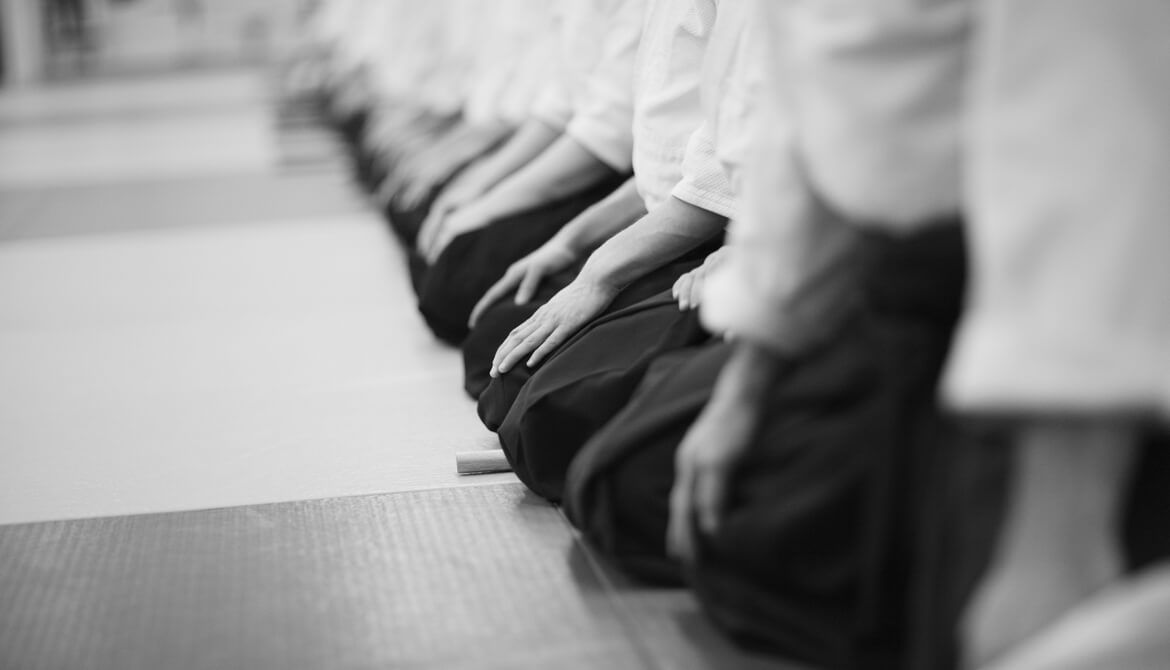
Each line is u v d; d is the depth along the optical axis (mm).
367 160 8234
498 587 2301
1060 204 1490
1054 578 1532
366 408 3607
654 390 2211
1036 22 1519
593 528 2270
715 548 1905
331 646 2104
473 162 5207
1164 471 1721
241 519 2744
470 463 2982
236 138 12312
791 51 1779
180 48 25250
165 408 3717
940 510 1650
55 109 16562
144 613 2270
